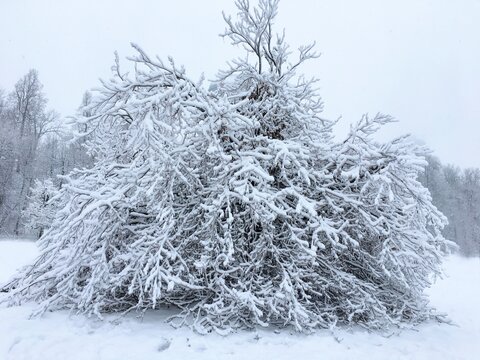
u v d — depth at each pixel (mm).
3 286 6113
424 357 4164
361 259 5914
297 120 6051
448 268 18844
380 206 5738
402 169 5477
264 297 4863
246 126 5336
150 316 5289
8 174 33125
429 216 5430
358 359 3971
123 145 6250
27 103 42938
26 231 30797
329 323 5102
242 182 4805
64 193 5637
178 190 5543
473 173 50562
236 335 4586
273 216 4719
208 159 5508
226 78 6699
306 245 5125
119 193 4957
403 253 5254
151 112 4746
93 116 4859
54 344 4012
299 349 4180
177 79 5211
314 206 5277
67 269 4895
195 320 4719
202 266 4625
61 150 38312
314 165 6074
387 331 5172
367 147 5520
